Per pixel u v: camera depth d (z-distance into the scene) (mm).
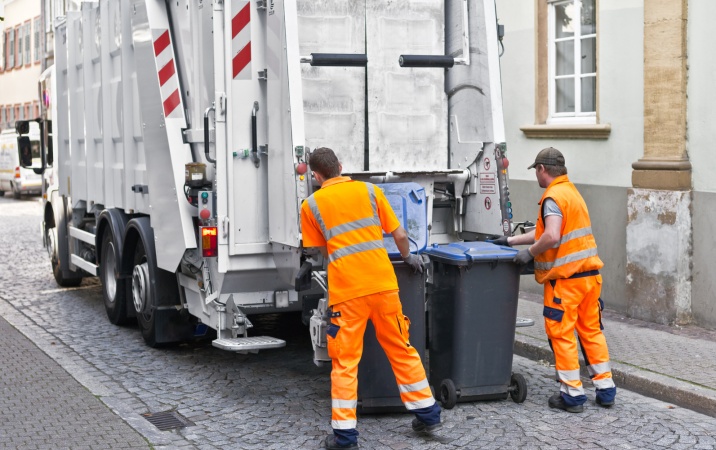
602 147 9031
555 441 5426
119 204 8844
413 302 5977
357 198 5477
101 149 9445
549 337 6098
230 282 6691
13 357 7754
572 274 5973
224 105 6543
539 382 6812
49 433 5660
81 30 9969
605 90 8953
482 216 6969
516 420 5848
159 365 7535
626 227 8711
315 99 6848
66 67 10727
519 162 10180
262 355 7859
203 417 6090
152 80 7348
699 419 5867
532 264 6375
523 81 10047
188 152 7141
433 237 7234
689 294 8219
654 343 7559
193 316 7887
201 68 6867
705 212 8031
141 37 7523
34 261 14180
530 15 9875
